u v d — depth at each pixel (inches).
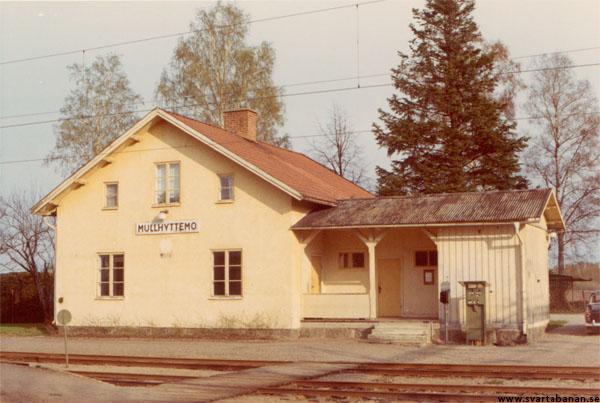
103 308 1227.9
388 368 692.7
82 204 1262.3
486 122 1600.6
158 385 634.2
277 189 1117.1
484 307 976.3
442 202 1067.9
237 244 1138.7
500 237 997.2
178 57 1699.1
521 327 973.8
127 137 1205.7
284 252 1103.0
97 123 1748.3
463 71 1646.2
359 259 1197.1
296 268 1110.4
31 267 1815.9
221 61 1689.2
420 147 1638.8
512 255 987.9
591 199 1963.6
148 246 1203.2
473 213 1008.2
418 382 619.5
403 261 1172.5
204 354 900.6
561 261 2026.3
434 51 1676.9
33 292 1819.6
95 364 816.3
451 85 1637.6
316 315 1111.0
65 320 807.1
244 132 1330.0
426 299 1153.4
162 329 1178.6
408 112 1663.4
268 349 945.5
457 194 1082.1
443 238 1031.6
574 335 1135.0
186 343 1060.5
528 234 1039.0
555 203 1128.8
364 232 1103.0
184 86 1685.5
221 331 1135.0
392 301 1175.6
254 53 1708.9
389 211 1077.8
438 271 1030.4
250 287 1123.3
